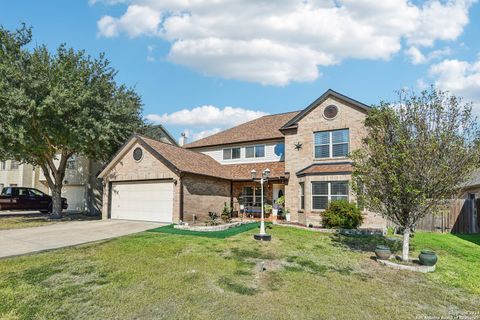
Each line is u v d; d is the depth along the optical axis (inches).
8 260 363.6
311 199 714.2
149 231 582.2
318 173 704.4
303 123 797.9
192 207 729.0
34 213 1032.2
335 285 306.3
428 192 395.2
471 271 389.1
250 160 944.9
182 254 402.0
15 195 965.8
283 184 867.4
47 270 325.7
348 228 632.4
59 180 867.4
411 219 412.8
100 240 487.8
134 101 1005.2
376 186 428.1
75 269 330.6
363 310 249.3
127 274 315.0
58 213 851.4
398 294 293.0
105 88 855.7
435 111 406.6
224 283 296.4
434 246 535.8
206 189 791.1
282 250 447.2
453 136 394.3
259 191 895.1
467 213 711.1
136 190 776.9
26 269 328.5
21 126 668.7
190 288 279.9
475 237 644.7
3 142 703.7
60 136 736.3
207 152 1029.8
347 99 733.3
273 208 815.7
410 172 398.0
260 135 946.1
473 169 387.2
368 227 663.8
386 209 431.5
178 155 800.3
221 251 425.7
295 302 257.6
